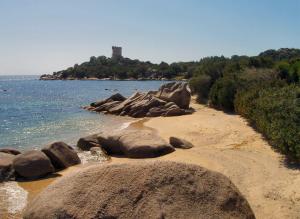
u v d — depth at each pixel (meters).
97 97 69.56
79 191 9.08
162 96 41.34
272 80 34.78
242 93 33.41
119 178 9.28
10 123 35.12
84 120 36.88
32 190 14.98
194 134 24.89
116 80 158.38
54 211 8.82
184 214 8.88
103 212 8.66
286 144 17.19
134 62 192.62
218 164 16.84
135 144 20.27
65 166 18.20
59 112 44.22
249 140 21.94
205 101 45.88
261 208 11.91
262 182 14.15
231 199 9.58
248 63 49.41
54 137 27.73
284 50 95.81
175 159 18.19
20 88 106.12
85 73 175.88
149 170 9.49
